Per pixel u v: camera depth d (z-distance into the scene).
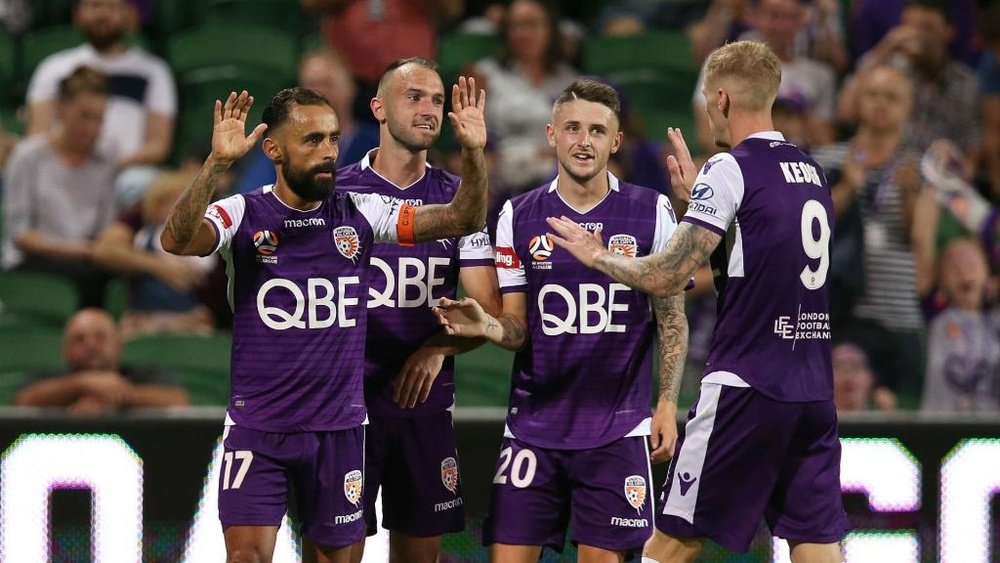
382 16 33.06
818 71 33.12
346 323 16.94
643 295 18.14
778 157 16.95
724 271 17.08
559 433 18.14
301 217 16.80
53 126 32.34
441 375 18.67
